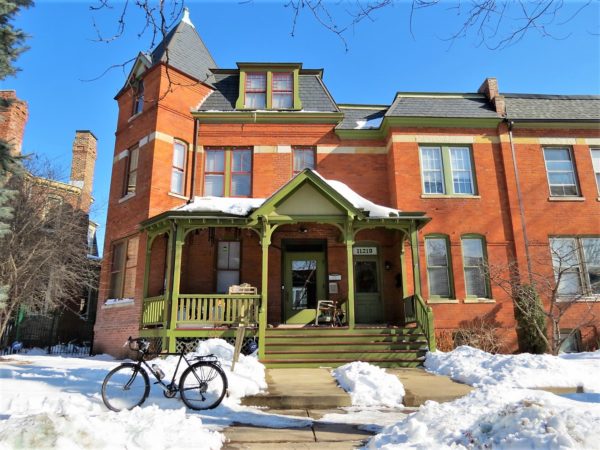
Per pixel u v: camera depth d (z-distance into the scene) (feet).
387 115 52.31
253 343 40.34
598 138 54.54
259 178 53.06
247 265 49.85
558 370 27.94
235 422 20.03
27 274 50.90
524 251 50.21
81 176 79.46
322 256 51.52
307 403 24.12
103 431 14.46
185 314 43.83
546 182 52.54
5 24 32.63
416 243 43.16
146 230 46.06
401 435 15.65
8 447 12.78
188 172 52.11
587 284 49.67
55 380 26.30
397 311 48.98
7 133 66.69
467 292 49.37
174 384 22.80
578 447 12.23
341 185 48.19
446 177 52.34
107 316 49.62
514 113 54.54
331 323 47.19
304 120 55.01
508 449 13.01
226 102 55.93
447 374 32.45
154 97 51.93
